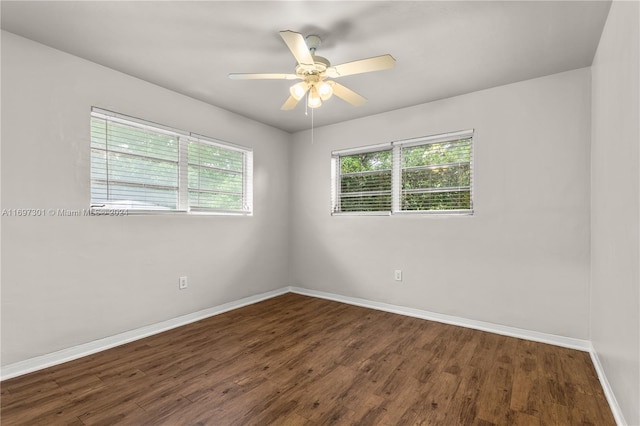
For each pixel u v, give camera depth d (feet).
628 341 5.20
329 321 11.17
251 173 13.44
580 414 5.98
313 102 8.00
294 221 15.33
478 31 7.14
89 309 8.61
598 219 7.69
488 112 10.28
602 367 7.15
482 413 6.00
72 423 5.67
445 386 6.93
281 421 5.74
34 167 7.68
